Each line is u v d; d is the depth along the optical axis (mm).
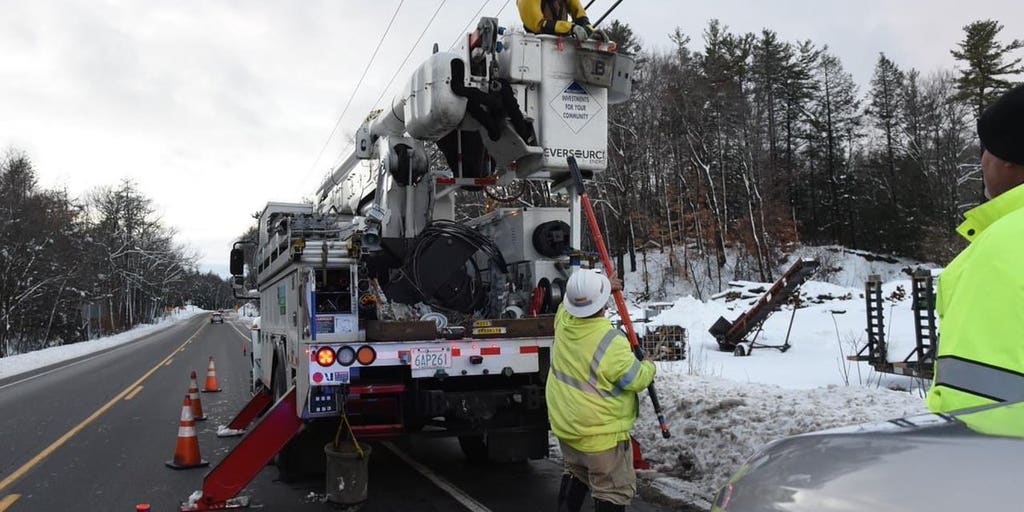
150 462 7934
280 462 6723
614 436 4090
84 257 58125
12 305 46531
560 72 6422
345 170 9219
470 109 6258
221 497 5652
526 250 6719
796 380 12438
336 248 5730
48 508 6148
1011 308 1440
